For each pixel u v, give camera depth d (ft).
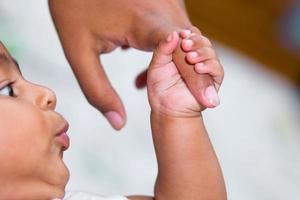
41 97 1.82
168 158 1.85
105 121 3.43
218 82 1.74
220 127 3.95
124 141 3.43
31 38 3.52
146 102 3.72
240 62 4.75
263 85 4.63
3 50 1.84
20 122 1.77
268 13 5.51
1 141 1.75
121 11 2.00
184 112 1.81
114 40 2.03
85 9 2.06
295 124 4.37
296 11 5.47
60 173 1.81
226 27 5.02
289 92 4.76
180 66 1.75
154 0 1.99
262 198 3.66
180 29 1.84
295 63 5.22
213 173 1.86
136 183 3.25
